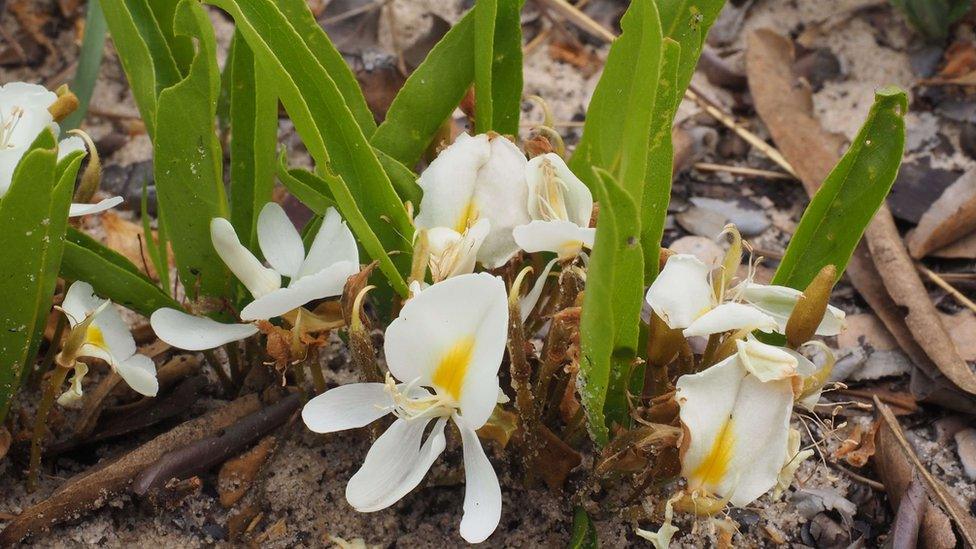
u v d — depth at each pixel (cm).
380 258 23
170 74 26
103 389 26
